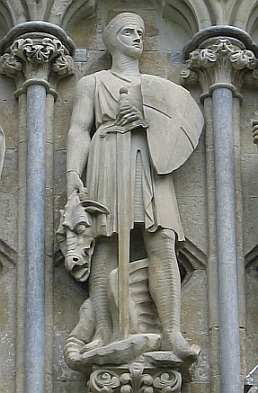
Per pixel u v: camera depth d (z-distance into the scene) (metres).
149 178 9.48
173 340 9.14
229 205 9.55
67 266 9.27
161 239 9.36
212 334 9.34
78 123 9.65
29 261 9.41
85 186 9.50
